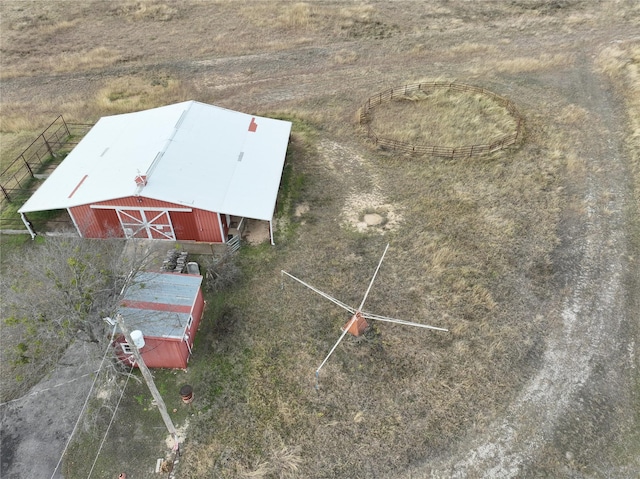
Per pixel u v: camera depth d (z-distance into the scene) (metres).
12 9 58.84
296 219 27.91
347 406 18.98
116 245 23.91
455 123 35.94
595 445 17.61
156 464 17.30
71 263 17.59
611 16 52.03
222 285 23.53
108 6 59.28
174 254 24.59
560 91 39.59
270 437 18.03
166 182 24.86
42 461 17.42
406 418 18.56
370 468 17.17
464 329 21.70
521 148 33.09
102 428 18.31
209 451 17.59
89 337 18.44
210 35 51.94
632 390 19.27
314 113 37.97
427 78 42.25
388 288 23.67
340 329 21.83
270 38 51.00
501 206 28.42
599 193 29.22
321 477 16.97
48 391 19.53
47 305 17.94
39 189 26.31
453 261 24.98
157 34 52.44
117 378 19.73
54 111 38.94
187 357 20.48
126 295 20.53
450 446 17.72
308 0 59.97
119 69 45.53
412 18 54.56
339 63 45.69
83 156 28.50
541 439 17.83
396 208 28.59
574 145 33.34
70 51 49.19
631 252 25.39
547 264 24.77
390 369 20.22
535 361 20.41
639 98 37.69
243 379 19.88
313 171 31.75
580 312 22.34
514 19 53.16
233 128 30.53
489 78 41.94
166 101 39.91
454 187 29.98
